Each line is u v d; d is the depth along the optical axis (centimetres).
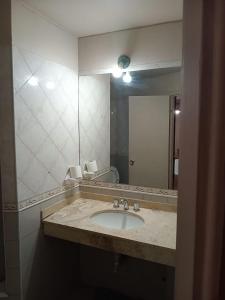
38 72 164
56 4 152
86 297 211
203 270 55
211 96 51
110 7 156
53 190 185
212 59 50
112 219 188
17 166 150
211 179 52
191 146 54
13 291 160
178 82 178
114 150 206
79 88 213
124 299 209
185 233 56
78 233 161
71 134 206
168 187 189
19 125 150
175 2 149
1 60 144
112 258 217
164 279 198
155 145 191
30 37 156
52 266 190
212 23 50
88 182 216
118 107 201
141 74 190
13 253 157
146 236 147
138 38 187
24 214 158
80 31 194
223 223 53
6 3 140
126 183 203
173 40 176
